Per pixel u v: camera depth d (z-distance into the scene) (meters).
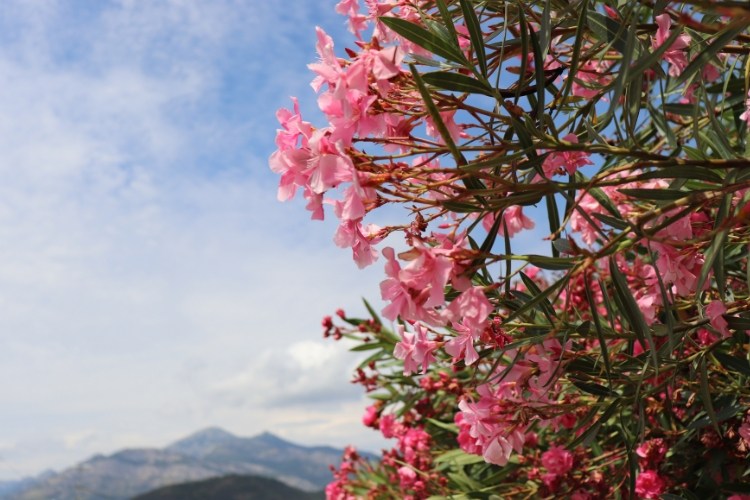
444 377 1.77
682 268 1.06
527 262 0.93
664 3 0.98
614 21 1.04
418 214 0.96
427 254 0.86
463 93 0.98
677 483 1.55
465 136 1.11
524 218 1.30
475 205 0.91
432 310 0.89
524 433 1.14
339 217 0.92
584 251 0.92
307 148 0.89
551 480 1.62
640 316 0.96
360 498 2.66
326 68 0.86
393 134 0.95
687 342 1.20
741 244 1.23
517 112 0.94
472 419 1.14
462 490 1.96
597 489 1.59
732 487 1.44
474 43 0.94
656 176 0.92
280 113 0.90
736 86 1.21
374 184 0.86
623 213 1.54
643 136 1.62
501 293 1.09
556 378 1.14
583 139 1.12
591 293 0.97
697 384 1.31
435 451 2.24
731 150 1.01
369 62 0.86
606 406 1.28
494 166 0.97
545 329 1.11
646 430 1.52
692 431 1.40
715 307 1.11
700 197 0.91
